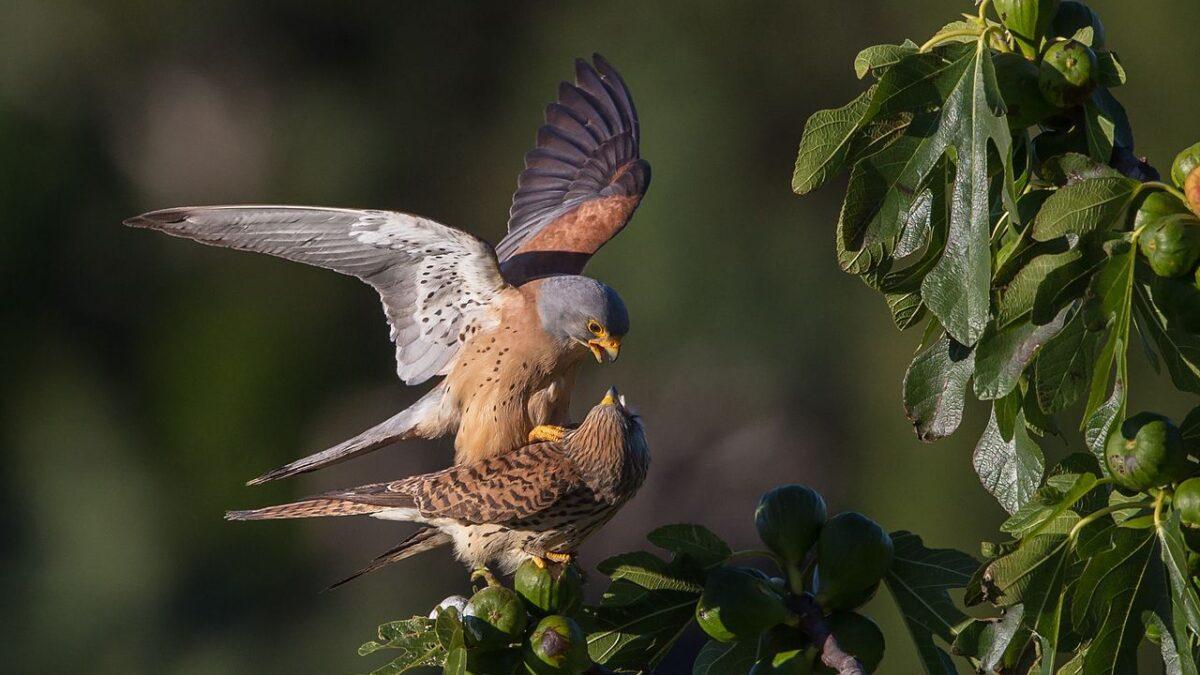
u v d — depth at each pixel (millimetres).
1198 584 3307
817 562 3725
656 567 3883
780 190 17797
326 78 18969
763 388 16781
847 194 3648
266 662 15070
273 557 15781
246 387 16703
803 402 16656
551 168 7621
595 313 6043
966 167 3564
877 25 18234
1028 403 3699
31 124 17547
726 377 16828
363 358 17281
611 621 3887
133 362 16984
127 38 18359
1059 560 3418
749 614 3641
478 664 3818
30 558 15484
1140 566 3328
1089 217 3375
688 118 17875
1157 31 16094
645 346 17016
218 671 14906
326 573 15719
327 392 17094
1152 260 3318
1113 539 3336
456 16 19078
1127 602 3328
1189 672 3236
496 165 18562
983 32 3682
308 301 17312
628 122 7691
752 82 18203
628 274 17172
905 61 3621
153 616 15258
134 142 18219
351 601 15477
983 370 3502
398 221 5809
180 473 16266
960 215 3555
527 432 6234
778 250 17328
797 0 18359
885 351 16453
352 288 17406
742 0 18297
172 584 15508
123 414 16578
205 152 18297
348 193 18453
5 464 16016
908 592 3738
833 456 16297
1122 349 3371
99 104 18125
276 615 15484
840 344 16859
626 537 16703
